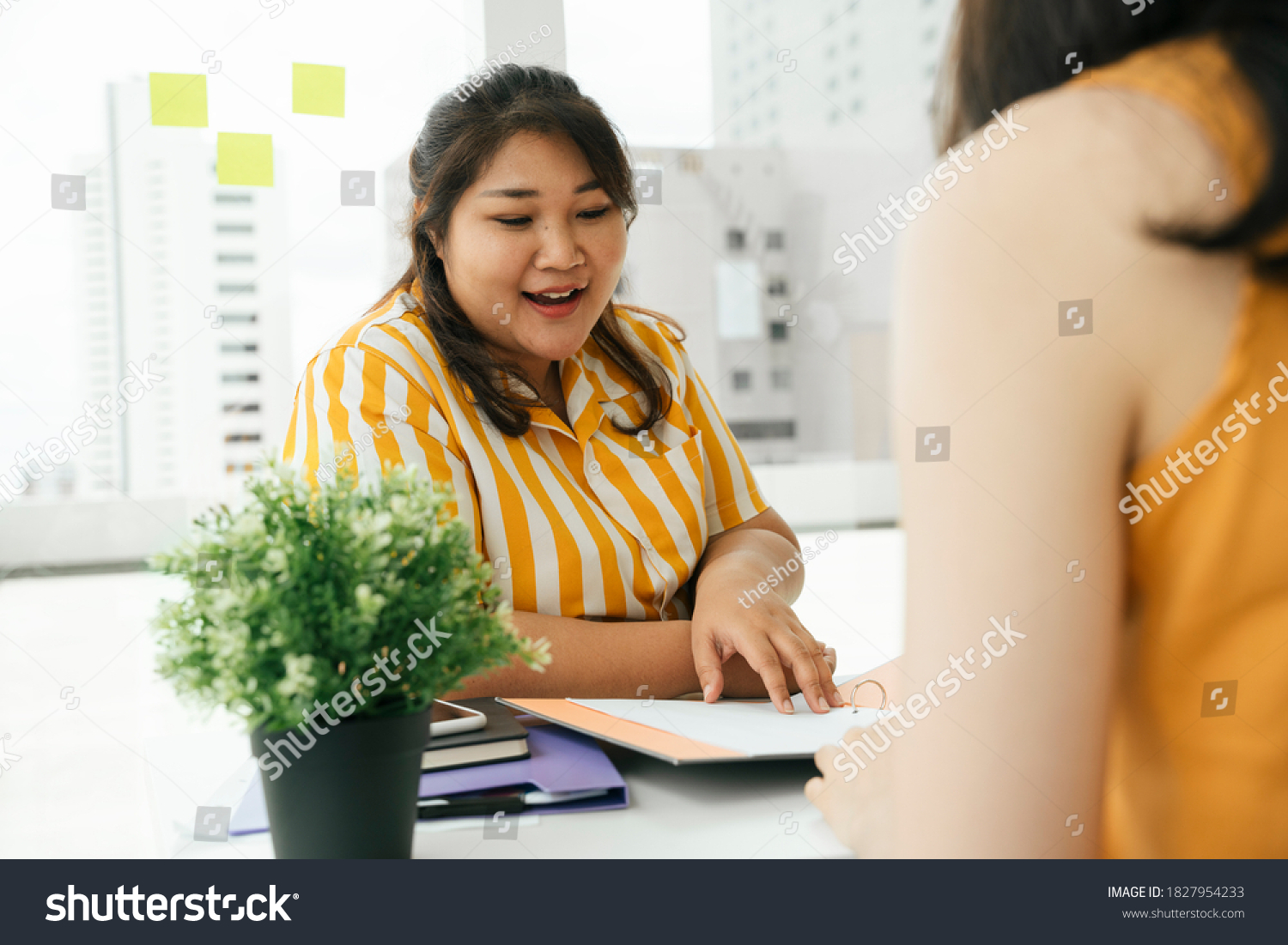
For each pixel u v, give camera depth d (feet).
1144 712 1.04
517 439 3.06
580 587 2.96
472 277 2.91
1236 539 0.96
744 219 14.14
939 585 0.98
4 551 11.23
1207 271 0.93
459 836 1.60
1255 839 1.03
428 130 3.00
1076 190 0.93
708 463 3.55
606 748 2.15
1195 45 0.96
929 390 0.98
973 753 0.96
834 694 2.48
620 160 2.91
